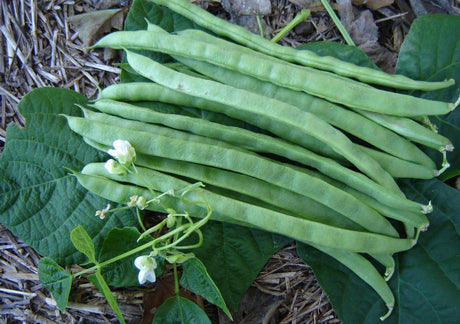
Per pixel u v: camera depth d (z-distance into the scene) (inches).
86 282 10.3
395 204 8.8
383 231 9.1
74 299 10.2
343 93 9.0
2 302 10.3
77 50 10.9
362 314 9.6
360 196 9.2
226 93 8.9
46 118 10.1
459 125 10.3
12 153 9.9
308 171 9.4
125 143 8.3
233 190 9.2
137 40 9.5
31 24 10.7
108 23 11.0
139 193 9.0
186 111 10.2
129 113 9.4
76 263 10.0
